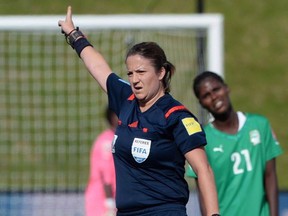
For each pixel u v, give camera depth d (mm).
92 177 31297
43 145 41500
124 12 55438
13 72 42625
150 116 17156
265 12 55969
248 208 22875
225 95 23203
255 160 23031
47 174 40750
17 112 42094
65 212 35625
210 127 23359
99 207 31016
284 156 47125
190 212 32625
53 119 41531
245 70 52656
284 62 53062
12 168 41469
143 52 17047
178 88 35750
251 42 54250
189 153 16859
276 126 49188
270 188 23328
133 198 17219
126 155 17219
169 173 17125
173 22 32812
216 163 22891
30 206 35562
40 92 42156
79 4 56062
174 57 35812
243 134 23125
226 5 56219
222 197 22922
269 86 51750
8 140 41719
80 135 41469
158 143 16953
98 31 34281
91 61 19453
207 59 33938
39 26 32938
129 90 18344
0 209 35531
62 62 42469
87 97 41812
